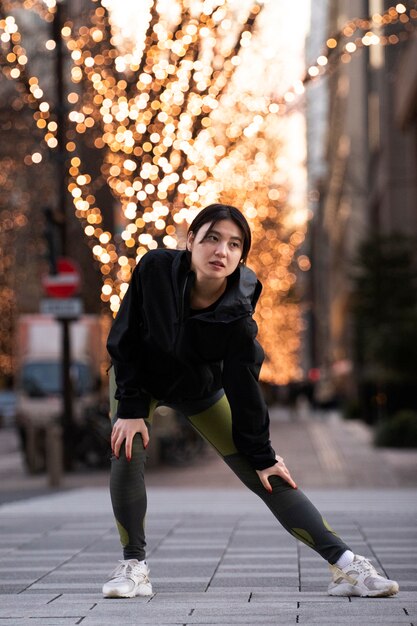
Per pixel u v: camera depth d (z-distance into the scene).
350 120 68.44
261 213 39.88
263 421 5.98
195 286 5.82
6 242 50.44
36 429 23.19
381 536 9.92
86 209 21.64
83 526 11.19
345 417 54.16
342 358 83.50
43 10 22.58
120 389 6.05
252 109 21.08
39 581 7.29
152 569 7.85
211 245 5.71
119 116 20.69
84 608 5.90
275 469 6.05
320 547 6.21
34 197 44.91
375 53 52.94
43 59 27.34
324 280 127.50
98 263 25.59
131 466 6.17
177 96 20.30
